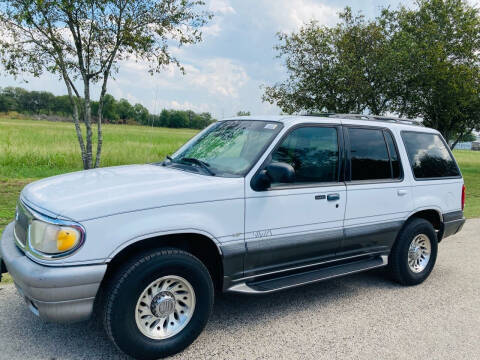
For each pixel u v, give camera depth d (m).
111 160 16.61
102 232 2.80
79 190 3.12
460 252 6.58
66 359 3.02
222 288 3.45
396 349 3.39
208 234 3.24
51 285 2.66
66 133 30.83
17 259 2.85
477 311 4.25
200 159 3.94
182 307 3.20
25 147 16.41
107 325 2.87
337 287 4.86
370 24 13.83
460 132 24.47
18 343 3.21
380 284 5.00
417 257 5.00
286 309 4.14
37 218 2.83
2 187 10.17
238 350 3.27
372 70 13.84
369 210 4.36
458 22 18.89
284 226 3.70
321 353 3.27
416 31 18.42
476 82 18.61
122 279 2.85
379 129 4.61
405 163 4.75
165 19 9.39
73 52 9.60
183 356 3.15
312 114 4.77
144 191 3.07
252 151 3.70
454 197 5.33
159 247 3.13
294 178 3.66
